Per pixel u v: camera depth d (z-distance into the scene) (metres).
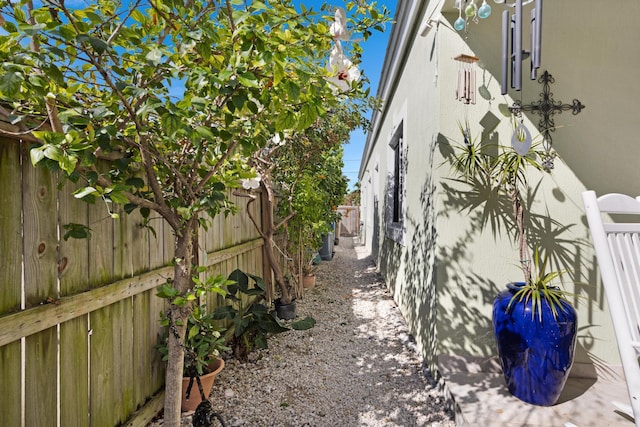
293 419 2.09
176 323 1.50
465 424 1.84
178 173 1.46
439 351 2.42
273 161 4.16
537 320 1.90
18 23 0.97
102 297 1.60
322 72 1.50
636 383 1.27
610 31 2.40
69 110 1.08
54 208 1.38
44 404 1.32
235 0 1.19
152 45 1.17
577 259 2.38
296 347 3.15
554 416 1.85
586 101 2.41
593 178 2.39
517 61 1.76
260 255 4.27
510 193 2.29
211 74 1.11
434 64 2.58
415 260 3.24
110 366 1.69
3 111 1.04
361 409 2.20
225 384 2.48
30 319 1.24
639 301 1.42
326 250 8.29
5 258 1.19
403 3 3.39
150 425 1.94
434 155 2.56
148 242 2.01
